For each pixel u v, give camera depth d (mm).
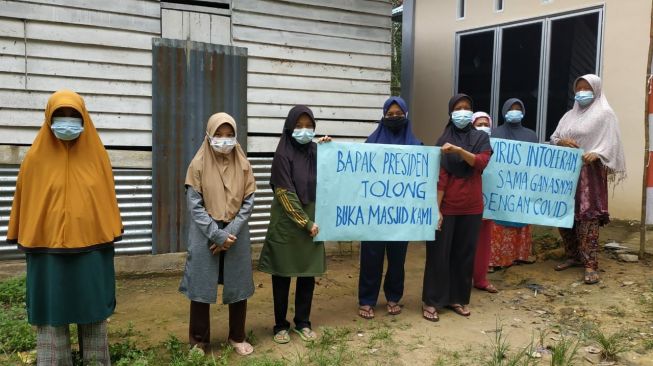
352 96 6352
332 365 3301
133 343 3586
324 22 6102
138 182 5289
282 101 5926
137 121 5234
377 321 4160
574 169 4773
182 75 5367
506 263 5473
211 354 3408
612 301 4391
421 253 6473
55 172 2811
